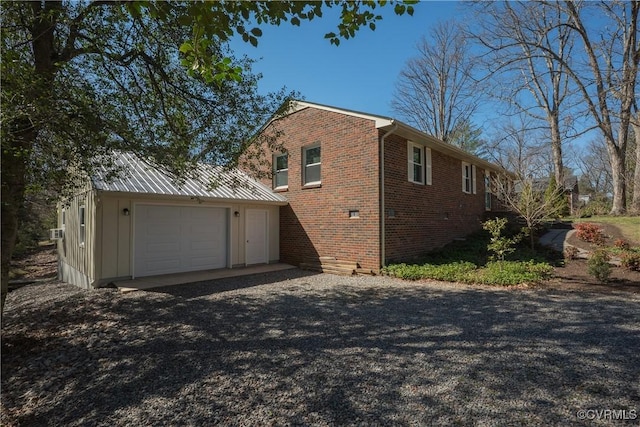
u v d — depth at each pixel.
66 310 6.47
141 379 3.63
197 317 5.84
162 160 5.77
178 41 5.63
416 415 2.82
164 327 5.33
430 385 3.30
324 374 3.60
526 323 5.07
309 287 8.34
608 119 16.31
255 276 10.00
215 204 10.86
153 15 2.92
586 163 33.81
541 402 2.94
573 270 9.16
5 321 6.00
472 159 14.74
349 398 3.11
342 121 10.67
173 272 9.91
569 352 3.96
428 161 12.13
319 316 5.80
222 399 3.17
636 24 14.31
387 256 9.97
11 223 4.89
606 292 6.91
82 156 5.16
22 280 11.87
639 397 2.98
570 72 14.25
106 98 5.33
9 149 4.18
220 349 4.39
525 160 16.56
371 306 6.39
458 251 11.99
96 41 5.33
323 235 11.15
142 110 5.85
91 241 8.50
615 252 10.14
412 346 4.32
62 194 6.23
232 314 5.99
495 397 3.04
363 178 10.07
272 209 12.55
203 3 2.57
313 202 11.51
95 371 3.87
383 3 2.98
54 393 3.42
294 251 12.09
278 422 2.78
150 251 9.43
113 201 8.69
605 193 32.66
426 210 11.95
